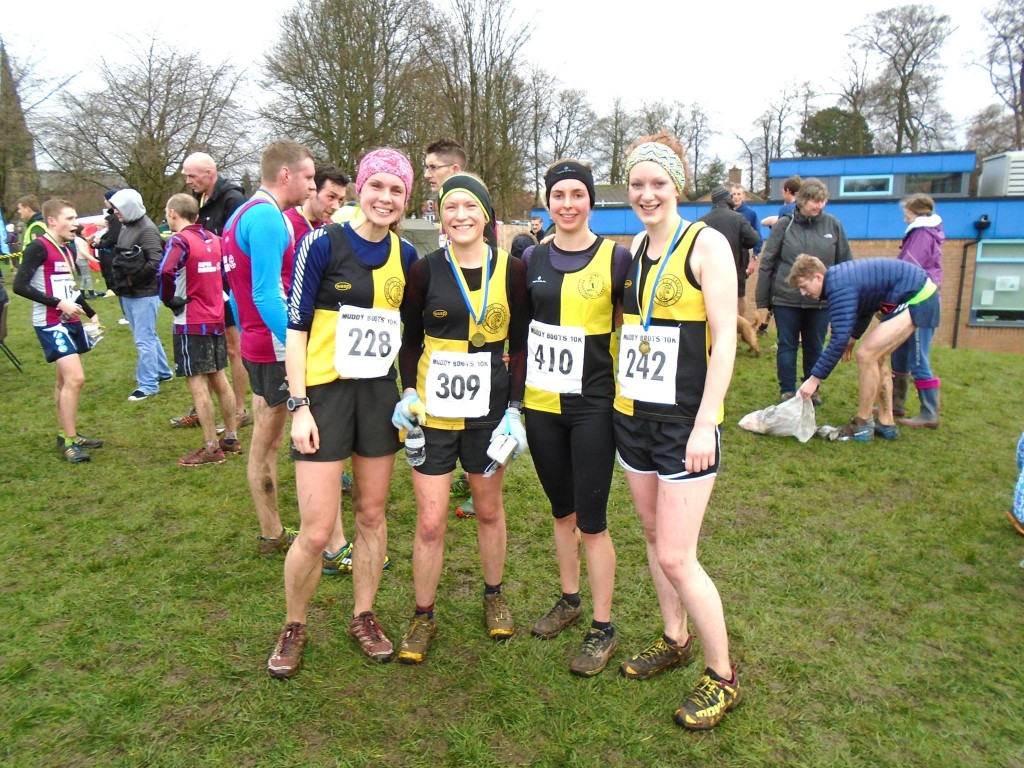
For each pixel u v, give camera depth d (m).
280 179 3.37
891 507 4.38
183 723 2.50
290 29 21.47
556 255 2.70
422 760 2.35
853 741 2.42
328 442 2.62
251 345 3.39
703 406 2.32
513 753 2.39
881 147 36.94
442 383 2.74
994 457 5.28
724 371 2.30
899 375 6.17
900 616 3.18
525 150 26.09
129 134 23.16
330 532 2.70
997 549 3.81
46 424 6.07
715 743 2.42
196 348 4.94
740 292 10.38
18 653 2.87
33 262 4.88
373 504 2.84
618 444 2.62
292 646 2.80
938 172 21.25
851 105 37.41
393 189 2.54
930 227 6.17
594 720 2.53
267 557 3.72
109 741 2.40
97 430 5.90
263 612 3.20
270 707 2.59
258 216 3.12
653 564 2.75
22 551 3.77
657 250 2.44
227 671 2.78
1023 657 2.87
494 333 2.75
